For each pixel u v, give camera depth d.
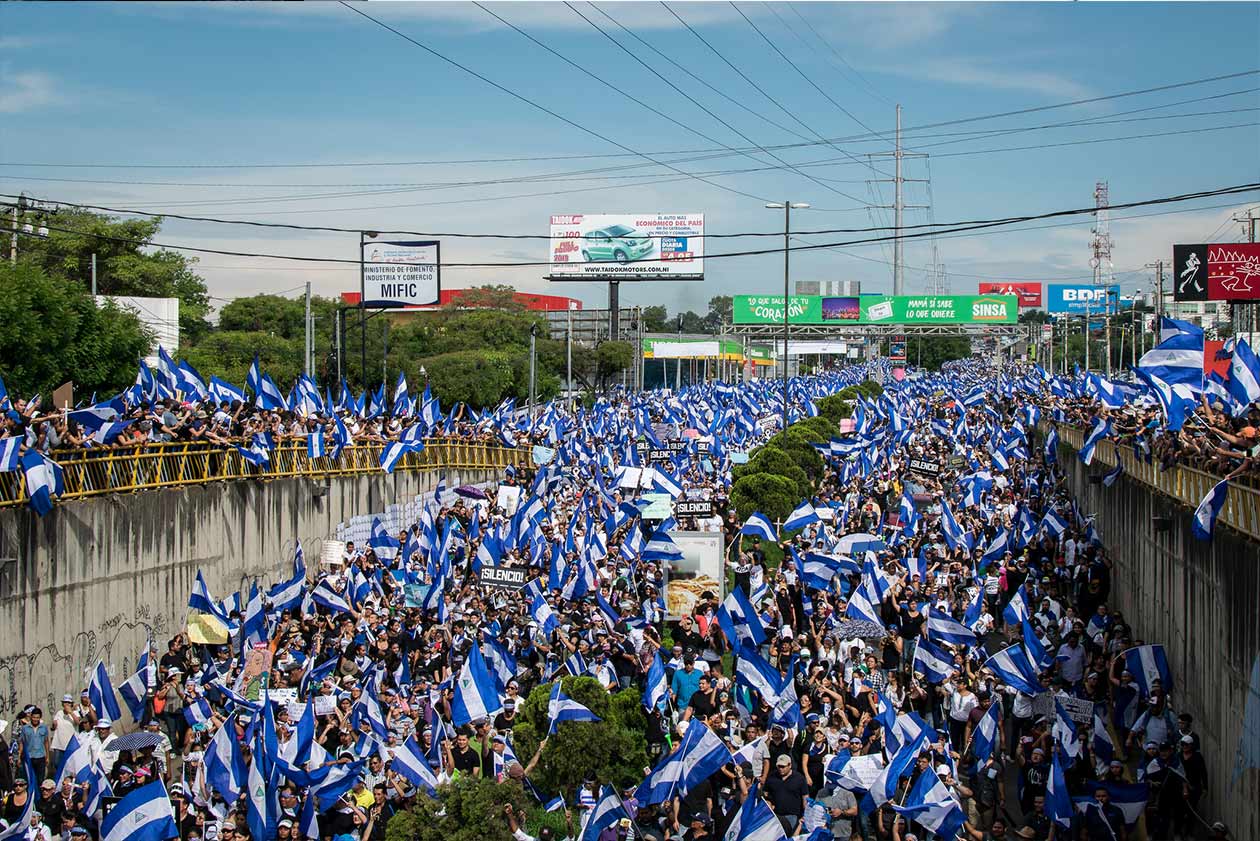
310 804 16.89
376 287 61.31
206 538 31.27
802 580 28.94
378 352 84.56
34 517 23.73
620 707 21.53
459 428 53.78
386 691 21.66
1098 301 121.88
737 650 21.81
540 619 25.33
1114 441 35.88
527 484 48.31
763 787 17.16
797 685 22.55
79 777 18.58
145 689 23.25
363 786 18.23
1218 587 20.31
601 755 19.91
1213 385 26.80
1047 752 18.92
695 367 147.38
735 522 38.84
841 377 130.12
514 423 57.56
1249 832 17.67
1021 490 47.06
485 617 26.08
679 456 52.56
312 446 36.81
